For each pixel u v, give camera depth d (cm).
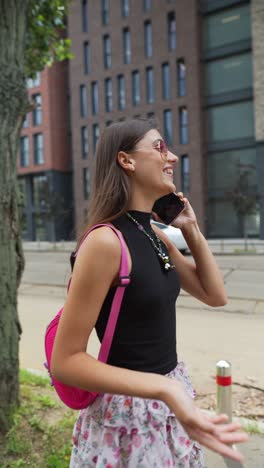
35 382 335
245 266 1235
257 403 316
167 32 2792
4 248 246
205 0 2669
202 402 324
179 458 120
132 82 2962
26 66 440
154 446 116
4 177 244
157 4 2820
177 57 2758
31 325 592
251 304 705
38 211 3052
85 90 3167
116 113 3023
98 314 109
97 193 125
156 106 2858
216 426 91
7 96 244
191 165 2723
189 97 2722
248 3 2538
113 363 117
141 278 114
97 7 3069
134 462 114
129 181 124
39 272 1227
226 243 2248
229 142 2653
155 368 120
